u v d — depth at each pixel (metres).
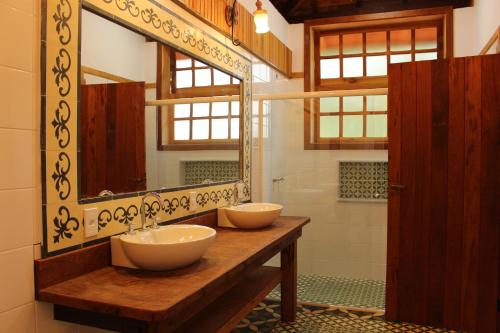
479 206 2.82
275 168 4.20
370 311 3.21
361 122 4.21
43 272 1.46
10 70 1.36
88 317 1.45
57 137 1.55
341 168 4.07
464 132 2.84
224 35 2.98
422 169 2.94
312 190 4.13
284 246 2.52
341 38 4.58
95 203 1.74
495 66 2.77
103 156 1.80
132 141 2.01
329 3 4.42
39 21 1.47
